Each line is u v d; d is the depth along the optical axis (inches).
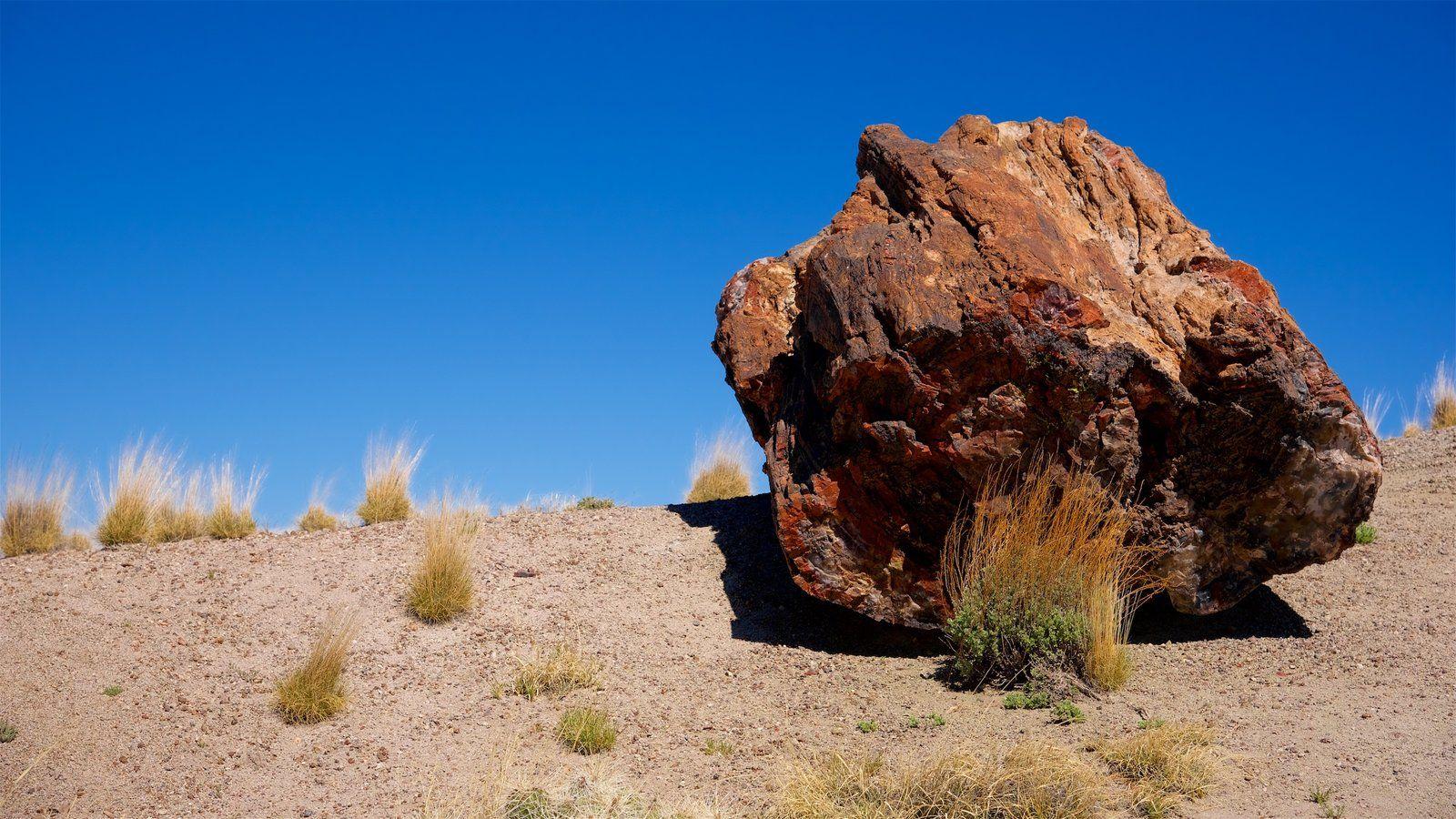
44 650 298.0
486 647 324.8
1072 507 298.5
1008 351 290.5
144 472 413.1
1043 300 290.0
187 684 291.3
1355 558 379.6
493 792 238.7
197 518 415.8
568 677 307.6
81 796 240.2
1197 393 296.2
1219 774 236.7
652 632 341.4
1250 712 271.1
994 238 309.4
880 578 323.3
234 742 267.3
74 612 322.3
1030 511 296.7
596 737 269.6
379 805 241.4
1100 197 357.4
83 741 259.8
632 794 237.3
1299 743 251.9
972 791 224.7
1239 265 314.0
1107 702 281.7
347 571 366.6
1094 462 298.5
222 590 347.9
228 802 243.0
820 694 302.0
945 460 305.1
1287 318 302.0
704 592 370.9
